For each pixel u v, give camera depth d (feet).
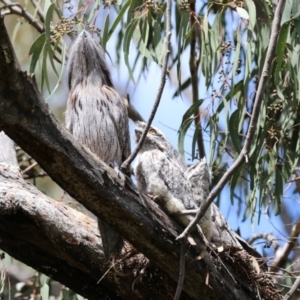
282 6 22.34
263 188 35.91
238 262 28.73
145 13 32.89
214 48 33.71
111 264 27.55
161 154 27.14
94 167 22.98
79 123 28.25
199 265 25.89
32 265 28.71
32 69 33.35
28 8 49.62
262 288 29.04
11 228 27.43
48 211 27.43
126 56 32.19
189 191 26.84
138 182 27.40
